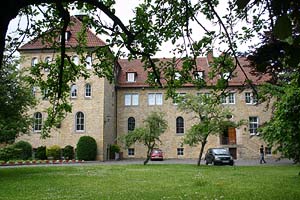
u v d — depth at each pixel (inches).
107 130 1761.8
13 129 882.1
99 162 1519.4
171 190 557.3
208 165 1274.6
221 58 318.7
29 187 613.6
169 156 1849.2
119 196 498.0
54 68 331.9
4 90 860.0
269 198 457.4
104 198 479.8
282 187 576.7
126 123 1902.1
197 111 1162.6
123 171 967.0
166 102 1887.3
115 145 1807.3
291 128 547.8
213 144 1833.2
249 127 1823.3
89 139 1632.6
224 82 327.6
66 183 673.0
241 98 1835.6
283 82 648.4
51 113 354.0
